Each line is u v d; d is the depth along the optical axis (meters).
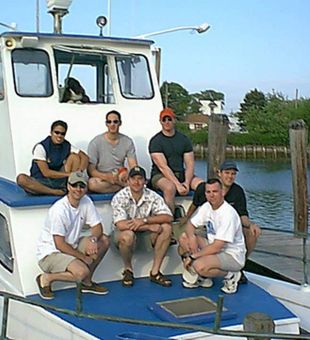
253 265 12.62
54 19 8.84
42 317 6.36
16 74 7.88
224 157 9.77
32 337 6.55
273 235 16.03
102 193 7.36
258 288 6.99
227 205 6.70
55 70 8.07
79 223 6.61
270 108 76.12
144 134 8.45
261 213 27.02
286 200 31.62
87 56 8.38
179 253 7.29
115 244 7.10
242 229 7.21
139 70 8.63
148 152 8.39
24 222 6.88
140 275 7.36
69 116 8.07
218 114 9.75
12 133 7.75
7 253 7.19
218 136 9.73
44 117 7.93
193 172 7.93
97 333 5.70
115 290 6.89
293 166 9.58
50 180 7.17
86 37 8.23
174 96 69.06
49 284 6.52
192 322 5.95
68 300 6.51
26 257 6.83
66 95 8.16
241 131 77.12
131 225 6.93
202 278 6.96
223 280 7.15
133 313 6.23
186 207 7.87
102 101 8.52
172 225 7.38
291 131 9.54
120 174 7.34
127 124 8.41
